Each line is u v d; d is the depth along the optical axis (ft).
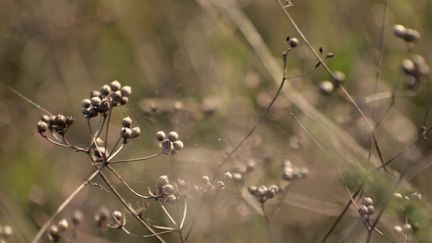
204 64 16.10
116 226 9.82
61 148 16.15
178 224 9.61
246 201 11.83
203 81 15.55
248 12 16.92
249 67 16.11
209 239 12.53
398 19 15.21
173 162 12.08
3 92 17.67
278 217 12.91
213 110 14.10
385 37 14.98
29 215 14.02
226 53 16.44
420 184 11.95
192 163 13.03
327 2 15.98
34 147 16.25
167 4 17.66
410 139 13.10
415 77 10.51
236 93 15.46
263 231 12.74
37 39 18.16
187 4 17.56
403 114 13.87
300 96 13.78
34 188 15.01
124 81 16.97
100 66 17.66
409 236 10.69
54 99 17.25
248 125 14.33
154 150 13.06
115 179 13.21
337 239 10.85
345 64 14.48
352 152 12.32
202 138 14.08
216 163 12.89
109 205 13.56
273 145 13.57
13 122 17.02
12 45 18.35
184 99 14.92
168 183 9.69
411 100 13.93
